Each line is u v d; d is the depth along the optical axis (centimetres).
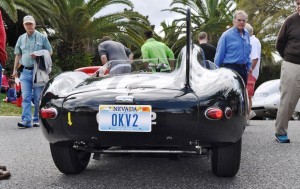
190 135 325
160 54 650
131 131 324
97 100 331
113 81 371
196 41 2919
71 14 1994
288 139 590
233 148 354
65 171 394
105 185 362
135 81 363
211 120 318
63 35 2103
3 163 459
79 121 332
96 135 332
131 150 341
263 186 359
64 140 347
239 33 630
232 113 323
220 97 323
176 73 380
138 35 2262
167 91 331
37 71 755
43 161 468
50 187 357
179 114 319
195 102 321
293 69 569
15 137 650
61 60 2125
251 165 443
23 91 771
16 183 371
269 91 1276
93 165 444
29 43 761
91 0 2022
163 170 419
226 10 3039
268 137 644
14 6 1628
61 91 353
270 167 432
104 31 2103
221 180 378
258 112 1273
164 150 337
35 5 1866
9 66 1864
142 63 471
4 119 946
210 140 330
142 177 390
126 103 325
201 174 401
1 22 400
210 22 2623
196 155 381
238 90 336
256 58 771
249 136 656
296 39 568
